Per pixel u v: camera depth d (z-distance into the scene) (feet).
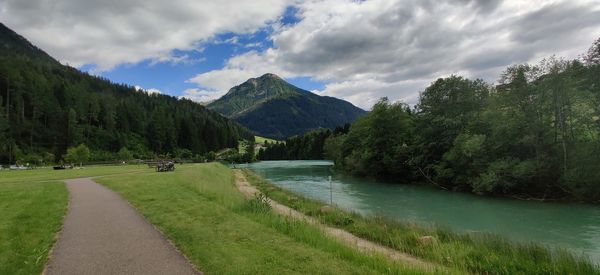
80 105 437.58
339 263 31.48
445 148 161.58
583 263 39.68
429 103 177.99
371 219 65.36
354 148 247.09
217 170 196.34
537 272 38.06
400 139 193.16
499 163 123.65
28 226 42.88
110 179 106.11
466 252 43.88
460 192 136.26
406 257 44.16
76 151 282.97
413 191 139.13
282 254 33.14
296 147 564.71
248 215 54.03
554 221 79.92
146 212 53.42
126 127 473.26
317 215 71.61
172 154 458.91
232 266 29.14
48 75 515.91
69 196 71.05
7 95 380.17
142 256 31.91
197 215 50.90
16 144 346.95
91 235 39.63
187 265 29.58
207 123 565.94
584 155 107.55
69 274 27.32
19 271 27.63
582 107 117.08
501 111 135.03
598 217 84.02
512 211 93.20
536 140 122.01
